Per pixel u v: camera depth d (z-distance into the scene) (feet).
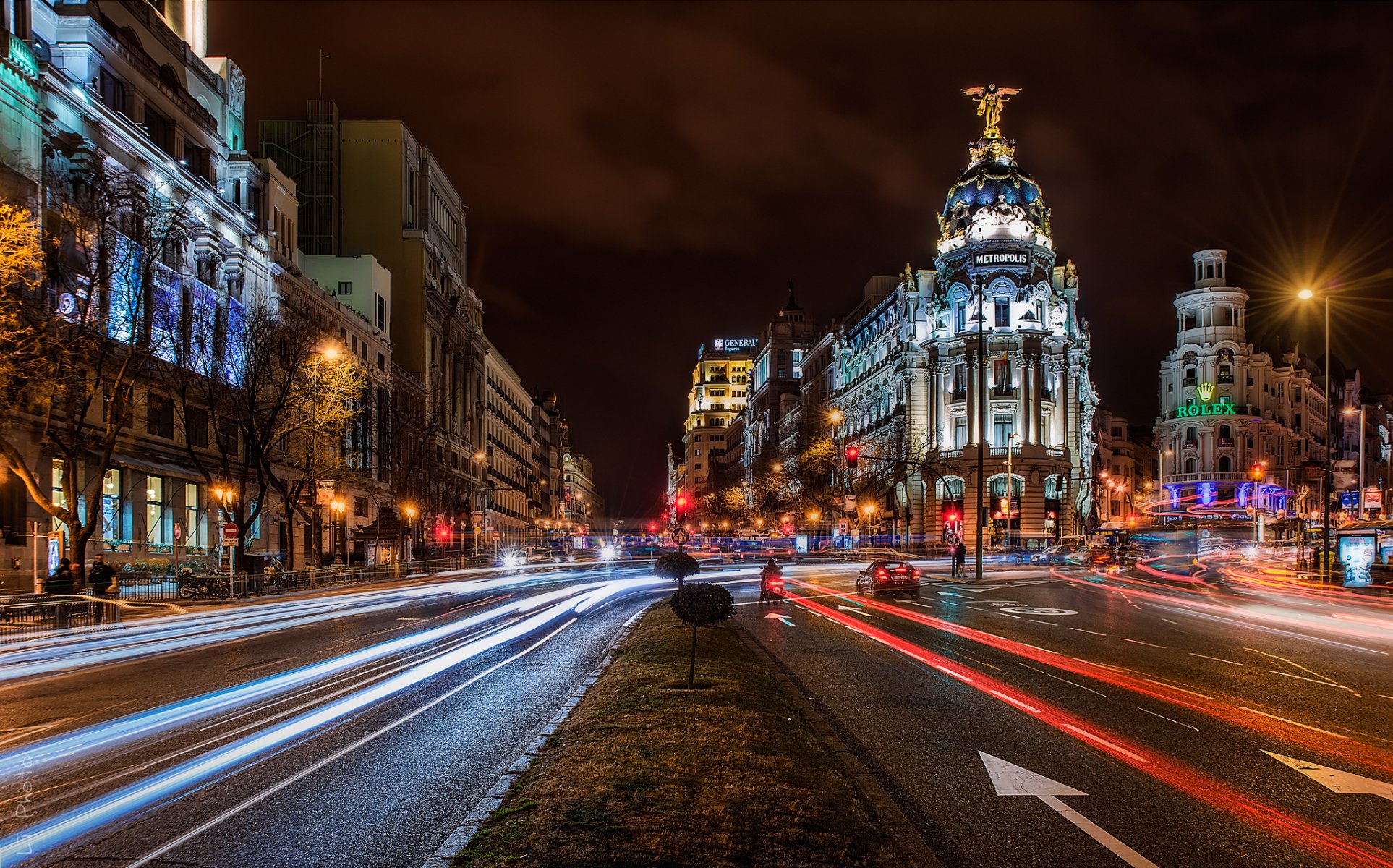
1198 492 388.16
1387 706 43.73
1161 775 31.19
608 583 157.28
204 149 158.71
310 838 24.38
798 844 21.63
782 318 524.93
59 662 59.82
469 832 23.39
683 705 37.83
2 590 105.70
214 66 175.32
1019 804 27.86
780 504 414.62
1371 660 59.98
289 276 177.37
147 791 28.91
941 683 49.70
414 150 285.64
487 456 366.02
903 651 63.36
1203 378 394.73
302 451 176.86
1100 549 217.97
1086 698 45.24
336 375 147.23
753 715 36.22
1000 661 58.44
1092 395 315.17
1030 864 22.94
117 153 127.95
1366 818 26.66
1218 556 291.58
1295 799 28.45
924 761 32.83
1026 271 289.33
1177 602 114.73
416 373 270.46
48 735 37.24
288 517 141.18
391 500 221.46
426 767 31.86
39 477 112.78
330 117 267.18
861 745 35.14
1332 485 151.23
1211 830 25.61
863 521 333.83
